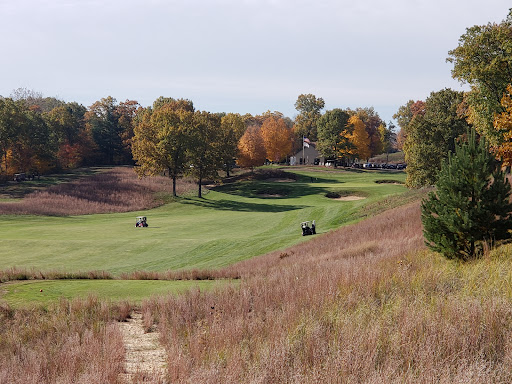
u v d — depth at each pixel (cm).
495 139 3819
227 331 1068
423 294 1123
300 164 14638
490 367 680
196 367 838
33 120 10600
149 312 1481
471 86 4056
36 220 6012
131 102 15088
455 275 1360
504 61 3775
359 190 8438
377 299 1199
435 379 662
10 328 1379
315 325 952
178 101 12875
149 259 3466
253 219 5594
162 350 1162
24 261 3406
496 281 1171
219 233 4700
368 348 794
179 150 8194
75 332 1270
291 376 726
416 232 2764
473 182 1659
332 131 12625
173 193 8225
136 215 6738
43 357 1024
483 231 1647
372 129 15325
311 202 7831
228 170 11256
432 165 5212
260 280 1789
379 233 3109
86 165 13775
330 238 3469
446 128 5219
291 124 19700
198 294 1622
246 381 748
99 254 3634
